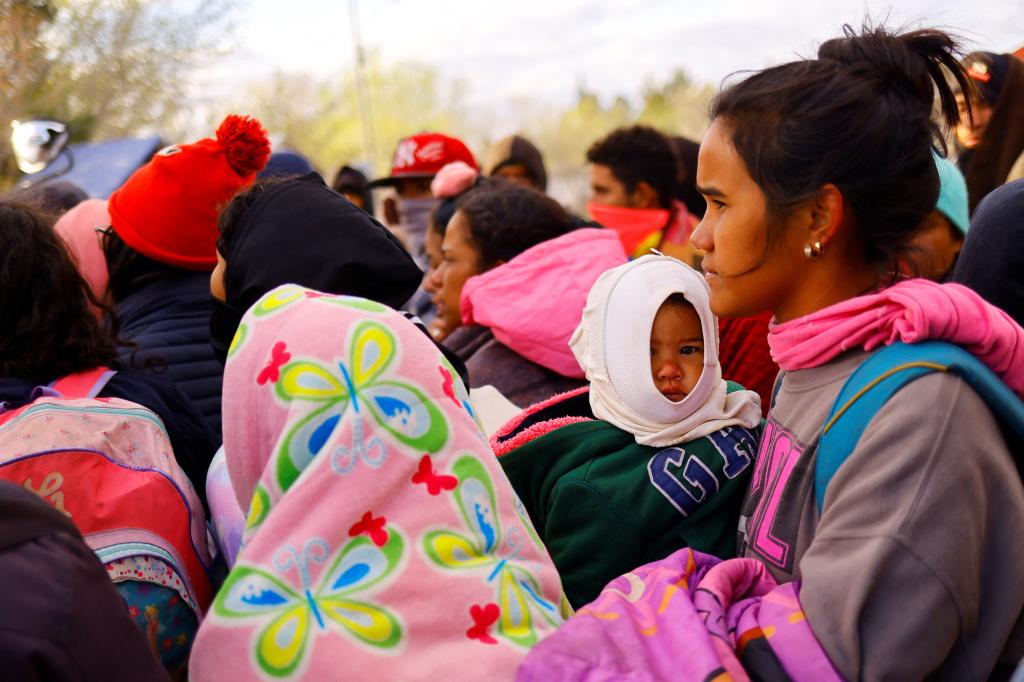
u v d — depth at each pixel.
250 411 1.43
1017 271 2.05
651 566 1.52
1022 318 2.07
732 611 1.41
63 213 3.15
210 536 1.85
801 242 1.50
